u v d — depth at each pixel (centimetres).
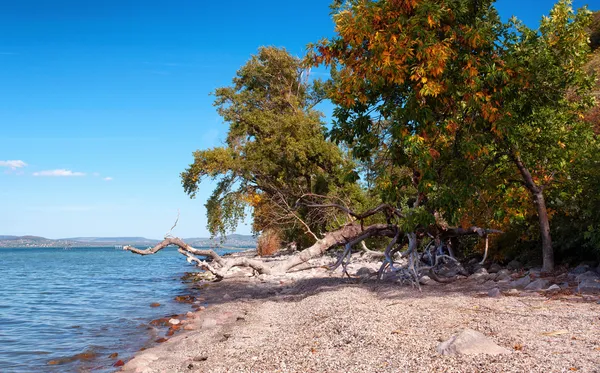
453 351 681
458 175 1423
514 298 1116
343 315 1109
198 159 3959
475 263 1861
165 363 905
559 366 581
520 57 1420
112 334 1355
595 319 826
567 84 1438
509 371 579
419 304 1157
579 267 1375
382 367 663
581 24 1401
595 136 1627
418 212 1370
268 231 4959
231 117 4203
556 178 1515
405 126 1336
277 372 714
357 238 1917
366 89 1410
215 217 4009
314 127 3906
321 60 1446
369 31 1300
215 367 800
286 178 3922
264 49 4769
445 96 1341
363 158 1513
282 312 1393
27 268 5444
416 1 1273
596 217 1380
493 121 1314
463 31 1338
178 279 3250
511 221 1580
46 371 980
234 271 3000
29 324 1575
